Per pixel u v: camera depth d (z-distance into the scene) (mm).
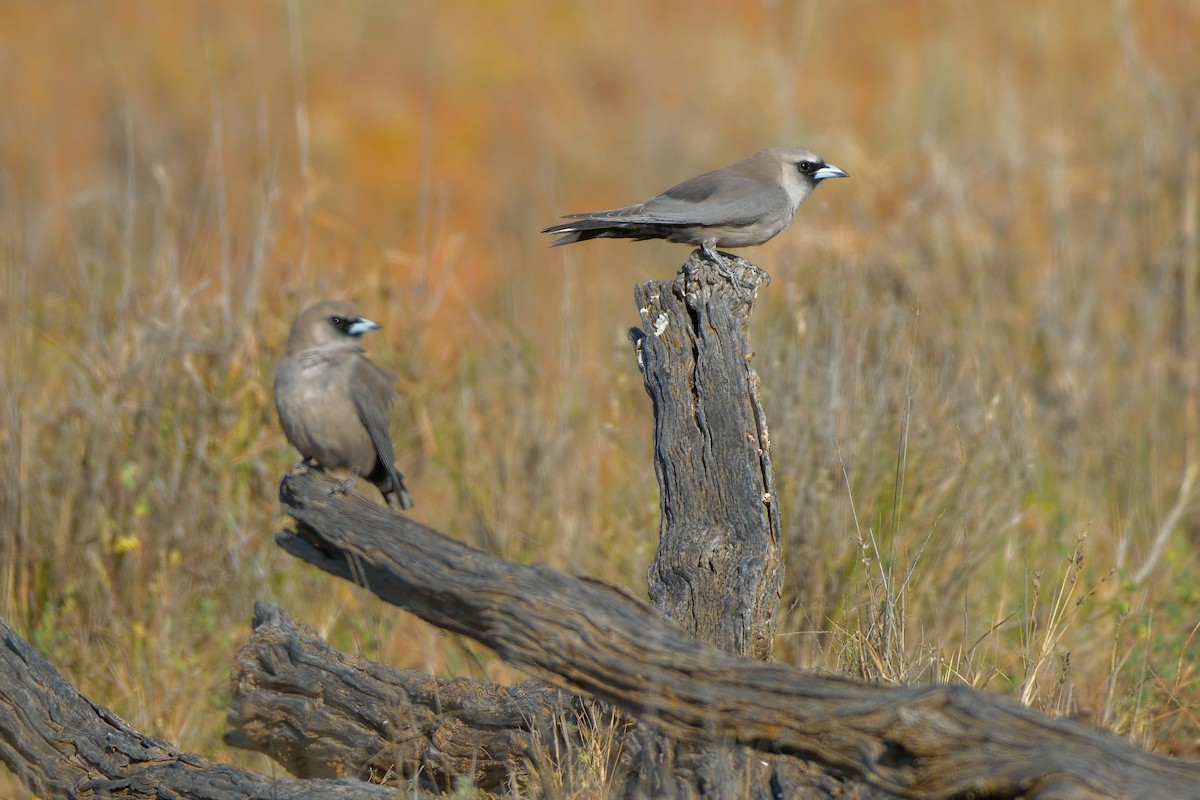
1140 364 14992
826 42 30797
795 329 12227
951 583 10945
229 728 8938
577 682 6520
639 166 25484
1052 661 9727
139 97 25172
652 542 11797
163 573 11492
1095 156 19516
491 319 16328
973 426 12227
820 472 10953
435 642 11312
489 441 13828
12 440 11641
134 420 12258
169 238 13594
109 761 7586
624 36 31578
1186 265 15852
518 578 6512
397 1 32344
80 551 11508
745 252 17312
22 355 12633
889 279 15578
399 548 6832
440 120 28125
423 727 7840
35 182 18703
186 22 30375
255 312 13281
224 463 12297
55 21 29922
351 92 28453
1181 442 14164
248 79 27656
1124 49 21188
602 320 16906
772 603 7691
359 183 25391
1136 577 11430
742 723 6180
